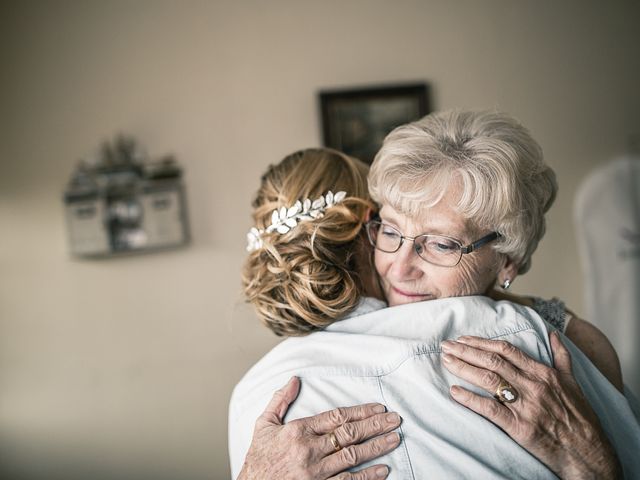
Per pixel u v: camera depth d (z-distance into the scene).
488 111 1.10
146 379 3.37
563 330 1.27
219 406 3.37
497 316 1.00
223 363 3.38
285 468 0.86
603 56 3.45
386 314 1.00
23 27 3.43
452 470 0.83
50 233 3.39
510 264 1.13
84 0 3.44
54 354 3.36
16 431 3.33
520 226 1.05
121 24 3.44
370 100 3.39
